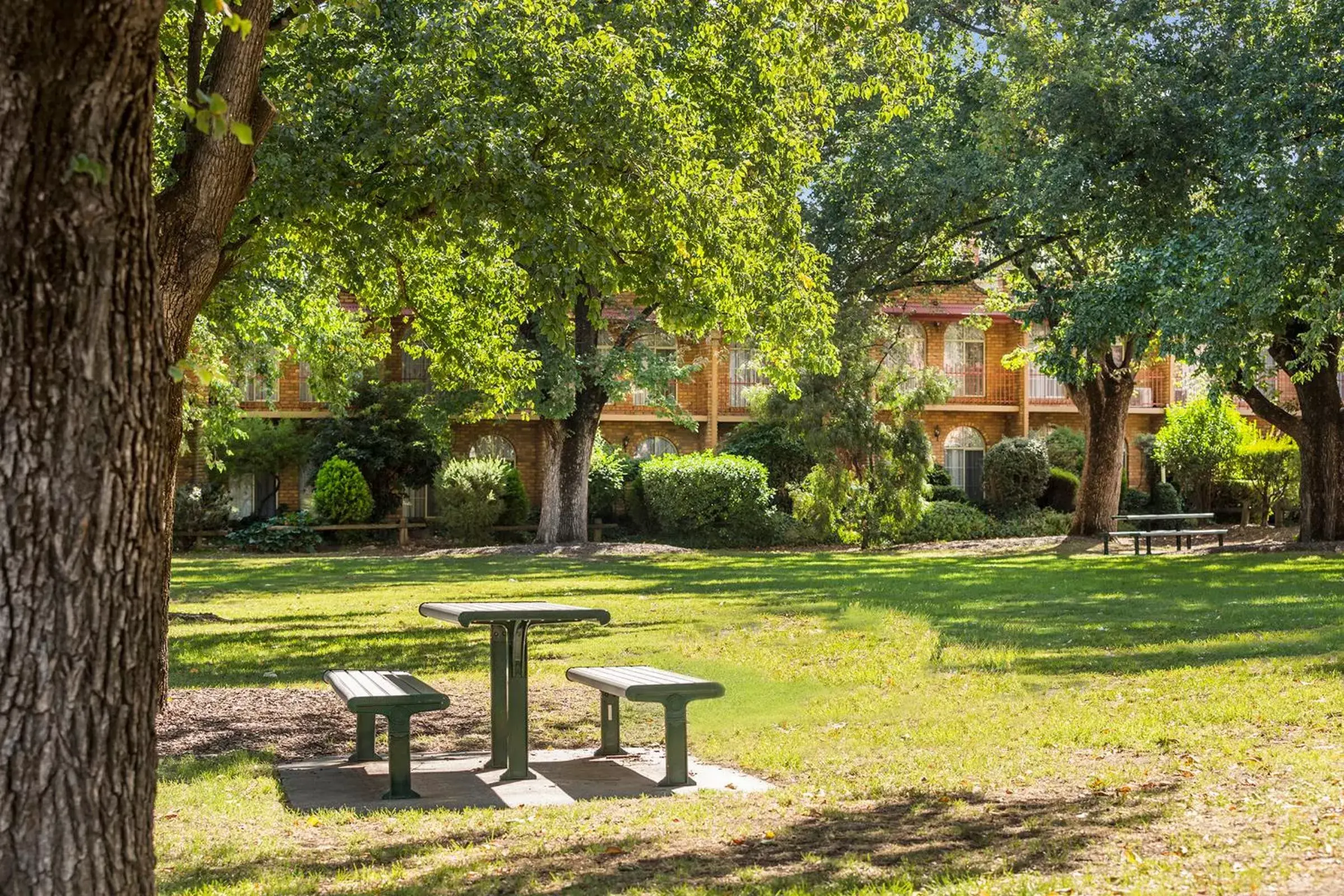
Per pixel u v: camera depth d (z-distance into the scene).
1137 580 17.77
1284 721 7.27
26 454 2.72
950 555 26.36
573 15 11.06
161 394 2.95
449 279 13.03
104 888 2.79
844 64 17.55
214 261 7.12
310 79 10.54
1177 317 17.70
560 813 5.77
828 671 10.05
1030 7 21.91
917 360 37.69
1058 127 20.48
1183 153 19.48
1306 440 24.53
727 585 18.45
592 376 28.56
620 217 11.12
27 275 2.71
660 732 8.09
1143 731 7.12
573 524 30.33
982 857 4.64
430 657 11.30
